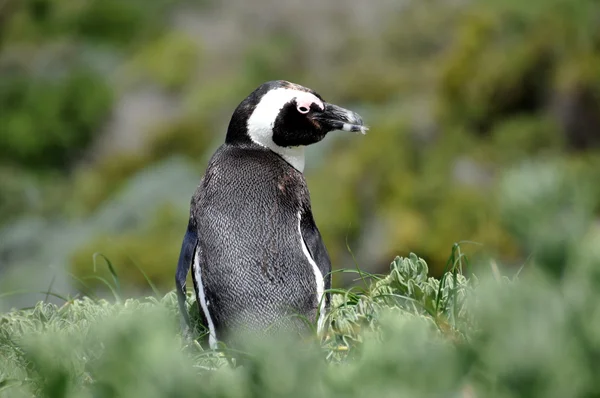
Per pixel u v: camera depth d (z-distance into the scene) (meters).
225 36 59.53
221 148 16.61
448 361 4.75
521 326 4.64
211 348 13.16
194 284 14.23
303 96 16.64
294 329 13.30
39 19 65.81
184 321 15.01
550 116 46.59
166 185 48.19
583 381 4.58
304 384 4.93
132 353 4.74
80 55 61.78
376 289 15.35
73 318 15.90
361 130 16.70
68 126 57.47
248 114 16.66
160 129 53.94
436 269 40.44
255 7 60.91
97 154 56.53
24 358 12.24
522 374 4.58
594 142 45.56
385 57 54.88
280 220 14.54
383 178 44.03
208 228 14.41
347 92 52.66
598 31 47.91
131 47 63.03
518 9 50.44
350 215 42.47
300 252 14.20
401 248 40.81
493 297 4.76
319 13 59.44
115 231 45.81
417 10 57.47
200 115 53.97
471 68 48.59
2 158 57.47
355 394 4.86
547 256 4.50
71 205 51.31
